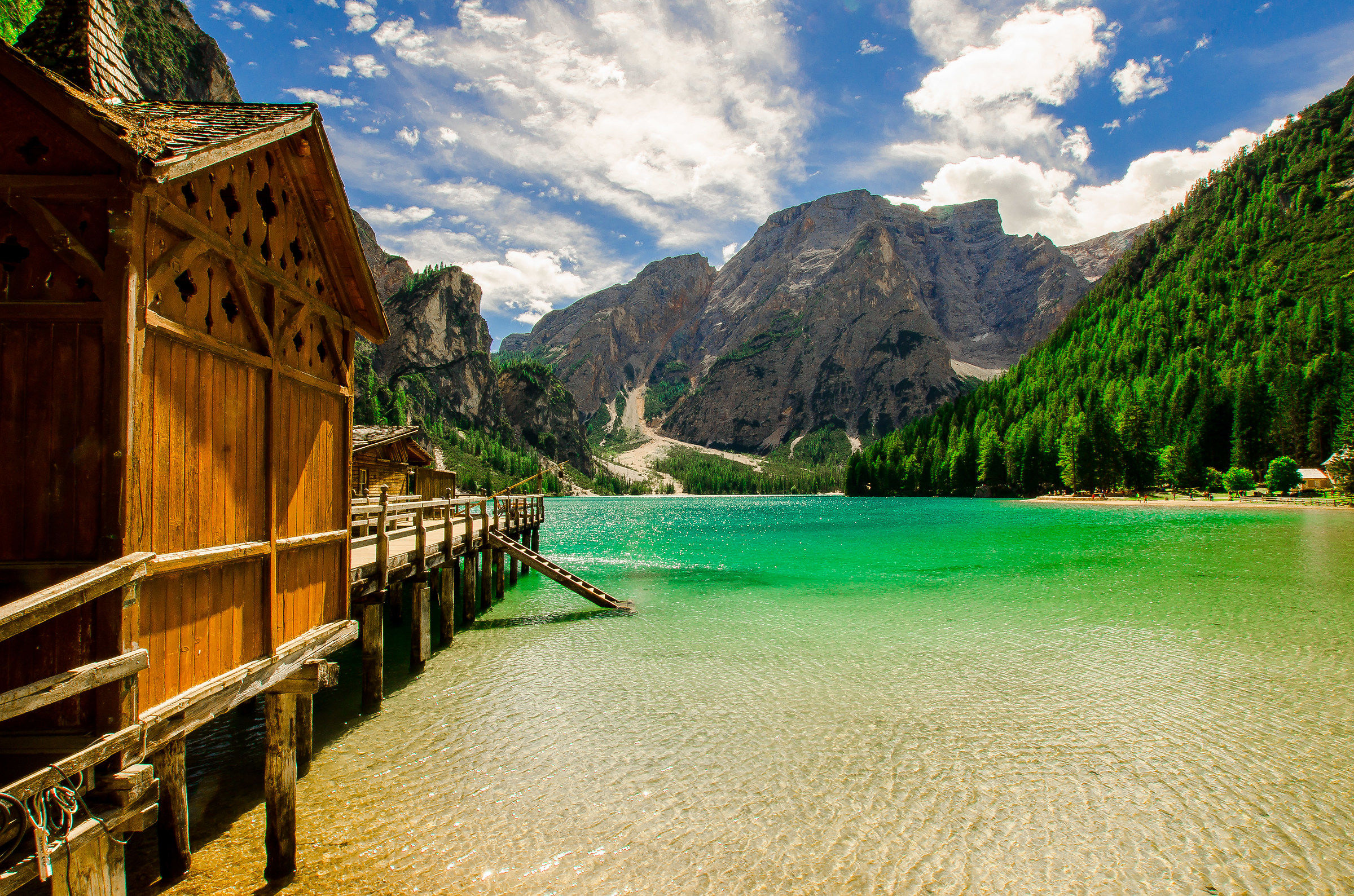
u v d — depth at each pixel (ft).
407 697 46.83
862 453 603.26
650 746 37.83
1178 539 150.61
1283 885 24.66
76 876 15.62
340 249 31.07
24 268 17.90
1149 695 45.44
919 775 33.88
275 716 25.54
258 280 25.32
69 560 17.46
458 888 24.67
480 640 63.93
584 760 35.94
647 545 160.66
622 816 29.99
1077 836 28.17
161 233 19.27
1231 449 333.01
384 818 29.76
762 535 188.96
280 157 26.71
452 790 32.48
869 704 44.39
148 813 17.56
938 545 149.69
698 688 48.32
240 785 32.99
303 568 28.89
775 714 42.83
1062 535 167.43
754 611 76.48
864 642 61.11
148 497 18.65
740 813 30.22
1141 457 351.46
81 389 17.54
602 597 78.02
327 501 31.30
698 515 334.24
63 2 24.53
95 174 17.58
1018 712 42.75
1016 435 429.79
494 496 87.15
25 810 14.14
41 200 17.74
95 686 15.51
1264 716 41.42
